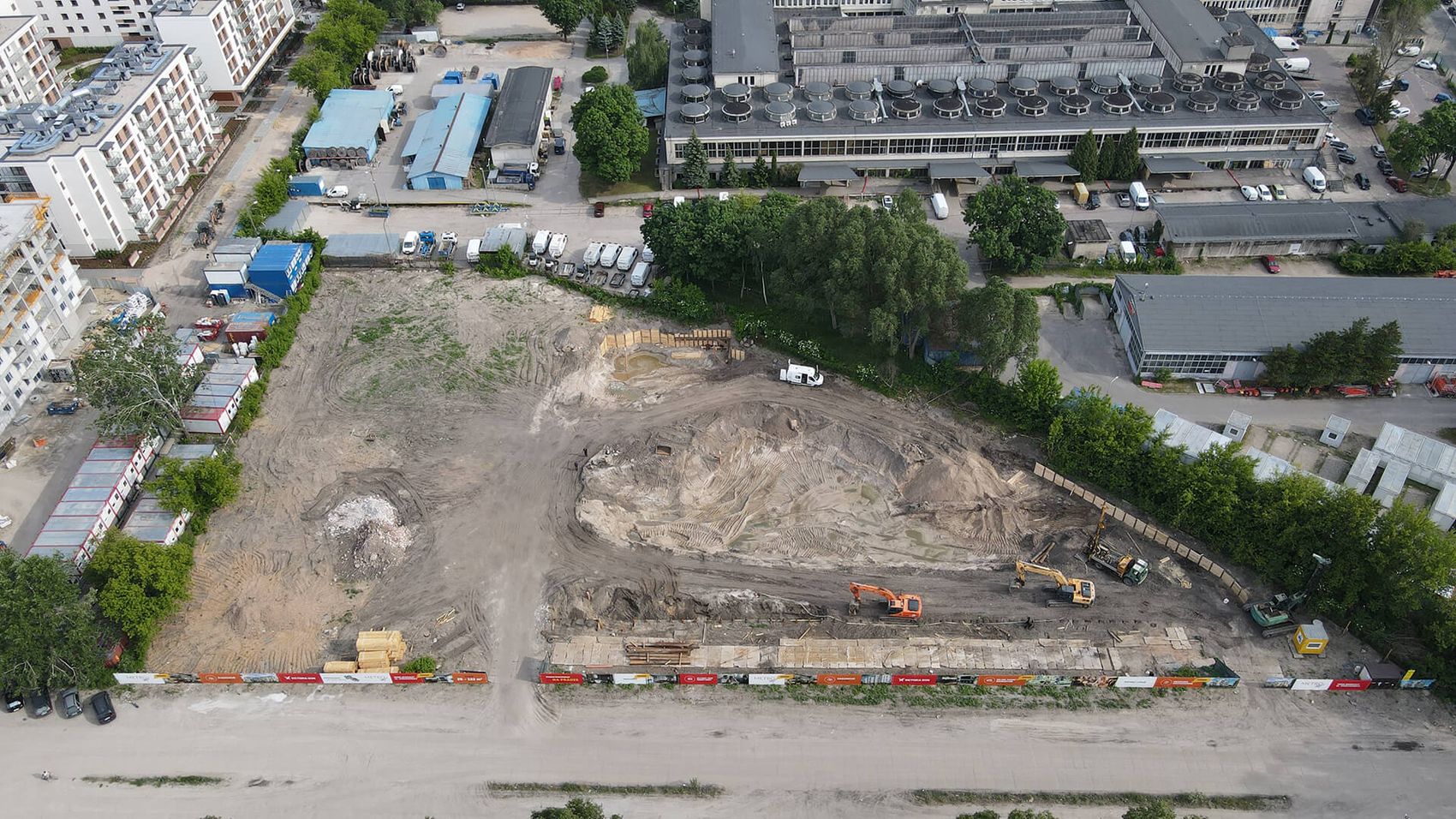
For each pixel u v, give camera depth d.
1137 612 111.56
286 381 141.25
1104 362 143.88
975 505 123.12
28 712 102.12
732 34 199.50
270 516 121.94
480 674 104.62
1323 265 159.50
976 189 176.12
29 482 126.00
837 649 107.75
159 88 169.12
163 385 126.31
